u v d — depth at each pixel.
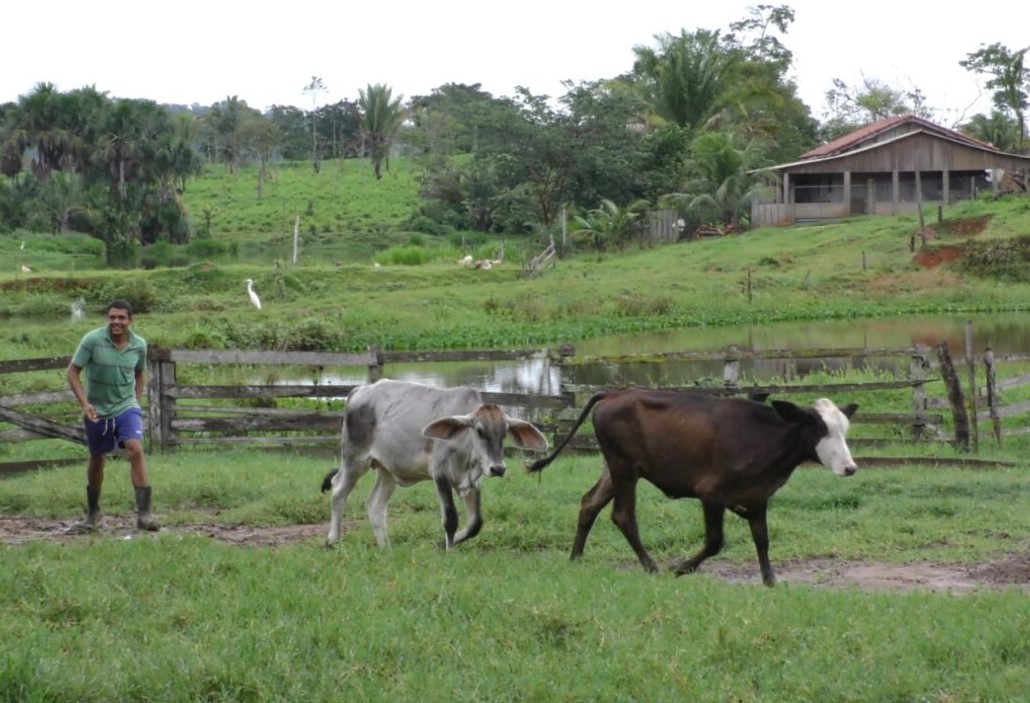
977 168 59.72
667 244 59.34
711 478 9.02
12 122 83.50
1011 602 7.57
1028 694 5.91
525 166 66.69
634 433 9.34
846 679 6.09
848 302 41.75
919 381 15.96
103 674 5.86
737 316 38.94
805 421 8.86
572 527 10.91
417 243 74.56
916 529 10.98
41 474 13.68
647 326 37.59
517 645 6.55
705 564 10.00
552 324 37.81
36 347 29.70
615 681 6.01
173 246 74.06
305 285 46.84
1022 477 13.26
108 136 78.94
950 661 6.38
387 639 6.47
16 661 5.74
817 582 9.34
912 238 47.97
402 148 124.00
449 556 9.11
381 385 9.95
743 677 6.16
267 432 17.27
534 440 9.73
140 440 10.27
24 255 68.25
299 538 10.73
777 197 63.53
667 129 70.38
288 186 102.44
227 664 5.97
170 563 8.20
